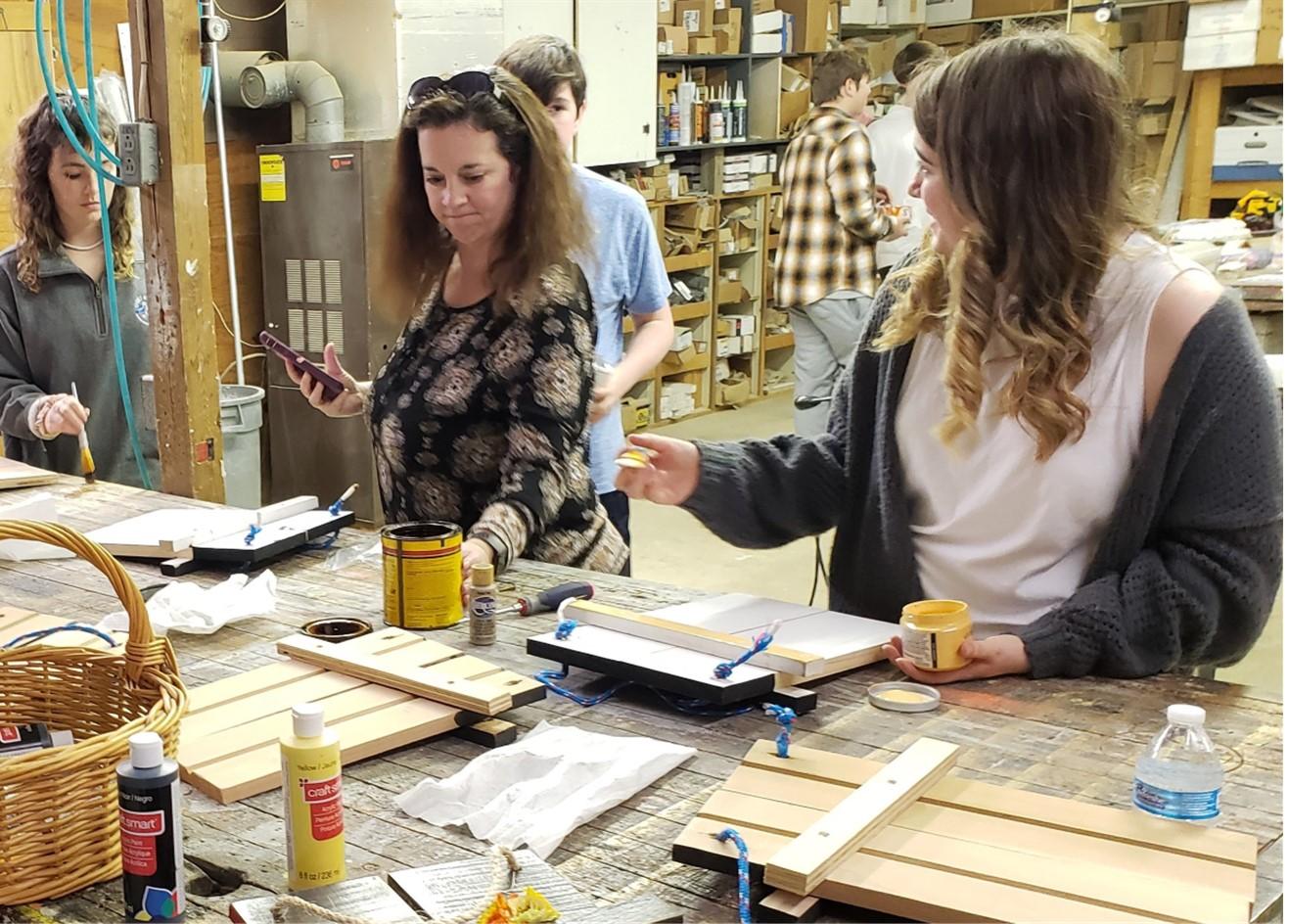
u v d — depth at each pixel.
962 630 1.49
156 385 2.60
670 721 1.42
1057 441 1.52
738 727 1.40
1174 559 1.48
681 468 1.77
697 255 6.54
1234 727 1.36
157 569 2.01
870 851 1.08
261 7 4.29
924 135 1.56
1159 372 1.48
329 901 1.04
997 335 1.54
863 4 7.27
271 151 4.12
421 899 1.03
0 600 1.86
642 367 2.72
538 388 1.95
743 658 1.44
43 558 2.07
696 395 6.84
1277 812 1.17
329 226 4.07
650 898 1.04
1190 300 1.46
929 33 7.43
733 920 1.02
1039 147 1.46
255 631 1.72
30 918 1.02
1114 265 1.51
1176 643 1.49
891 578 1.72
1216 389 1.44
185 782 1.27
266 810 1.21
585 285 2.03
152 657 1.18
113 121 2.75
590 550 2.05
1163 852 1.07
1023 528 1.59
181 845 1.02
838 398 1.83
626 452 1.77
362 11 4.00
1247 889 1.01
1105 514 1.55
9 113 3.67
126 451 2.97
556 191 1.95
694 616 1.68
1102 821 1.12
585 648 1.52
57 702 1.24
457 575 1.74
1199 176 4.87
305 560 2.06
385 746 1.34
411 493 2.06
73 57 3.80
